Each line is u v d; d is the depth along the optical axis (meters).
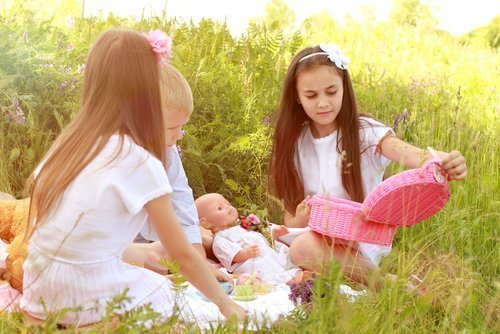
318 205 3.58
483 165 4.63
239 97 4.88
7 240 3.34
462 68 8.53
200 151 4.40
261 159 4.60
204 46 5.71
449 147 4.94
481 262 3.70
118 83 2.66
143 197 2.57
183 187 3.62
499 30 11.22
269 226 3.86
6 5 6.38
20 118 4.18
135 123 2.68
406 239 3.71
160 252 3.37
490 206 4.14
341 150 3.87
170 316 2.53
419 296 2.96
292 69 3.93
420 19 11.43
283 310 2.96
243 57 5.65
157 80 2.74
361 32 10.02
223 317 2.79
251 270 3.66
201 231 3.85
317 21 9.84
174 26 5.77
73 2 6.89
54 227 2.63
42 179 2.71
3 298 2.97
